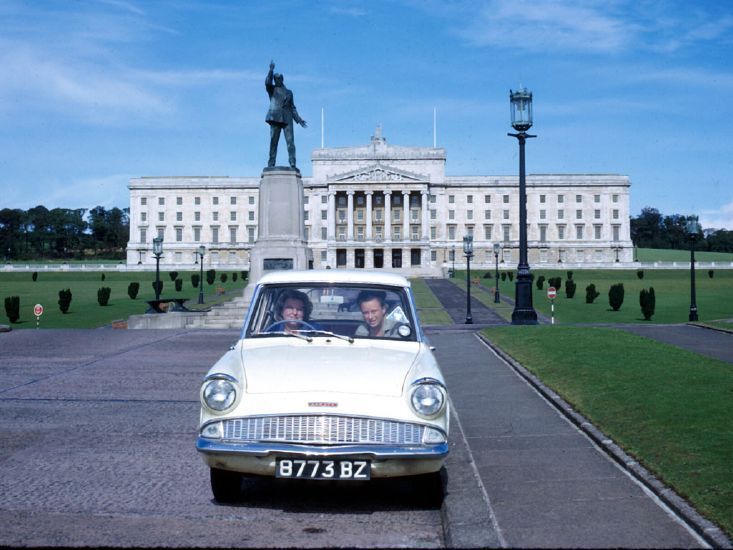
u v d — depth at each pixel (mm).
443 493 6914
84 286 83062
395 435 6250
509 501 6676
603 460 8164
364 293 7895
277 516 6742
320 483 7902
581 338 19234
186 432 10461
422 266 134125
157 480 7949
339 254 139625
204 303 56062
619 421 9742
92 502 7129
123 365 17734
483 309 51875
